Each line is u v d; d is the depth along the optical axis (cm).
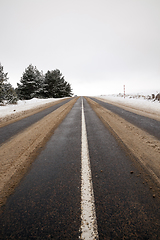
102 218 110
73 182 157
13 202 129
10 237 98
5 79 1431
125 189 141
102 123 452
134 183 150
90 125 432
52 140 307
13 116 691
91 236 96
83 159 212
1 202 130
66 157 222
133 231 99
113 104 1106
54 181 160
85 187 147
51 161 210
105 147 255
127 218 109
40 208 122
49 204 126
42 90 3256
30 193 141
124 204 122
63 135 341
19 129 418
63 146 270
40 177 169
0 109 966
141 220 107
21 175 174
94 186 148
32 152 246
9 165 200
